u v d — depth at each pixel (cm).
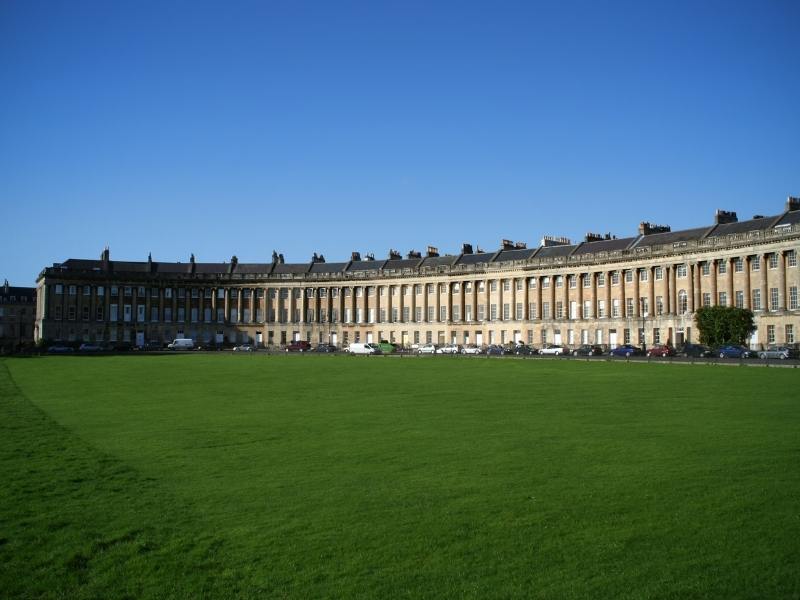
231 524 1672
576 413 3312
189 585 1359
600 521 1655
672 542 1524
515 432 2783
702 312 9850
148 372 6538
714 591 1302
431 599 1291
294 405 3791
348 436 2745
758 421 2989
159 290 16050
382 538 1571
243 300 16450
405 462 2259
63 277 15288
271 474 2123
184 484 2019
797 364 7044
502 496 1861
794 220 10100
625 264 12075
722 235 10806
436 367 7144
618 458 2267
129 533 1617
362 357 10062
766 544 1503
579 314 12825
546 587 1328
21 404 3884
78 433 2877
